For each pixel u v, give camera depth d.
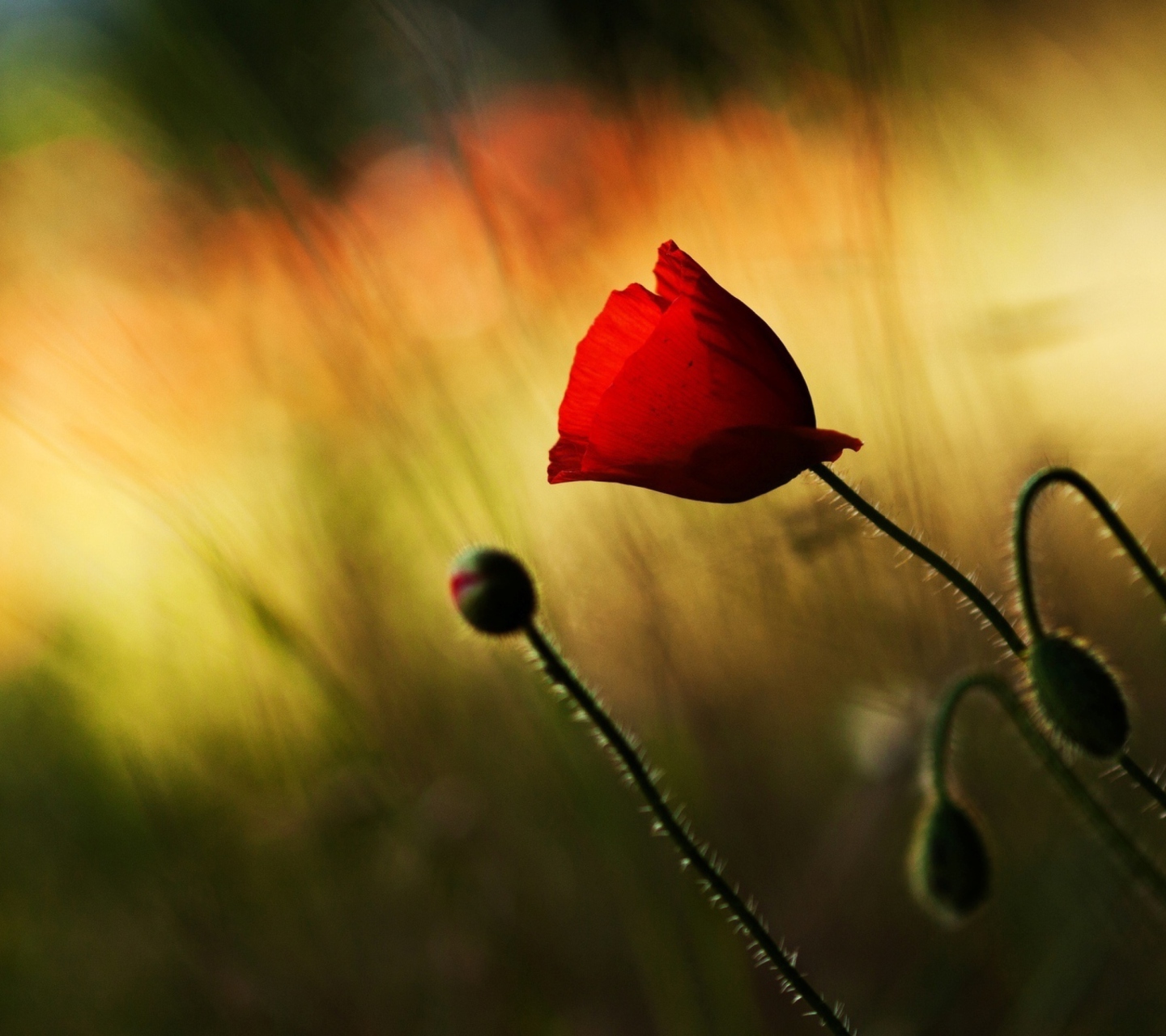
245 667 1.10
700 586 1.03
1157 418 1.04
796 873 0.99
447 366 1.18
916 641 0.95
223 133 1.15
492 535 1.01
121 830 1.17
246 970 1.03
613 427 0.73
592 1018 0.97
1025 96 1.46
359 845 1.06
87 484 1.30
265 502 1.16
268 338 1.23
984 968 0.93
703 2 1.14
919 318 1.06
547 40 1.24
